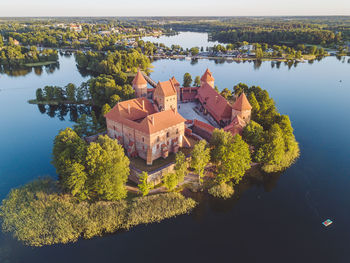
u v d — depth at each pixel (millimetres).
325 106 141125
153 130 76312
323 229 62406
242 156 71812
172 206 67062
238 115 94688
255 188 75812
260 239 59656
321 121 122188
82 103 144625
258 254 56125
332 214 66812
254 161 85938
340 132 110875
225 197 71562
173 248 57062
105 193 65062
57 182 75438
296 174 81938
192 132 102188
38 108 139875
